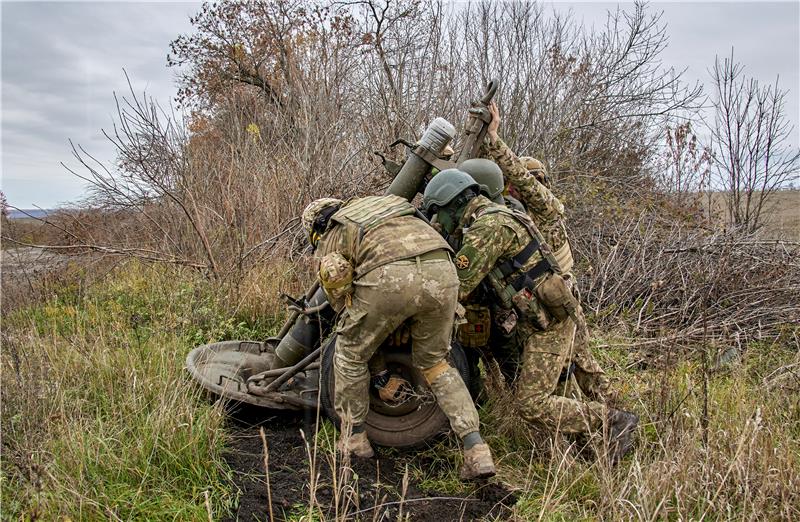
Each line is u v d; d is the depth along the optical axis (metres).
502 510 3.21
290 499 3.18
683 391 4.09
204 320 5.42
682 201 8.20
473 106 4.23
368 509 3.05
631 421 3.66
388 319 3.29
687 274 6.34
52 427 3.40
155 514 2.94
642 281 6.37
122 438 3.40
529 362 3.74
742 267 6.25
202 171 7.05
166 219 6.97
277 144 7.79
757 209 8.36
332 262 3.32
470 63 9.12
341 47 9.12
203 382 3.98
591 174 8.43
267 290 5.84
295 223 6.75
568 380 4.01
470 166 3.93
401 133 7.83
